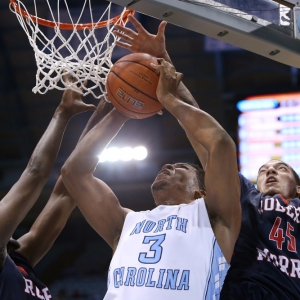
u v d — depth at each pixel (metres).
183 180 2.79
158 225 2.51
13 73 9.38
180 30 8.87
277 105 8.63
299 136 8.35
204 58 9.17
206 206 2.53
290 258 2.84
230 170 2.45
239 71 9.30
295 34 2.69
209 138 2.48
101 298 9.77
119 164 9.71
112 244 2.75
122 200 9.96
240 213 2.52
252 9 2.60
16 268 2.64
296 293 2.76
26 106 9.72
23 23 3.19
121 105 2.69
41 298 2.74
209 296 2.31
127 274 2.40
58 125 2.89
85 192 2.79
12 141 10.02
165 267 2.34
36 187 2.65
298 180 3.34
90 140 2.85
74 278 10.40
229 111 9.45
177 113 2.56
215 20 2.48
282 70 9.17
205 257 2.37
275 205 2.97
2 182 9.95
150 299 2.28
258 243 2.88
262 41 2.61
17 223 2.57
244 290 2.78
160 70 2.61
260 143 8.48
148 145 9.69
